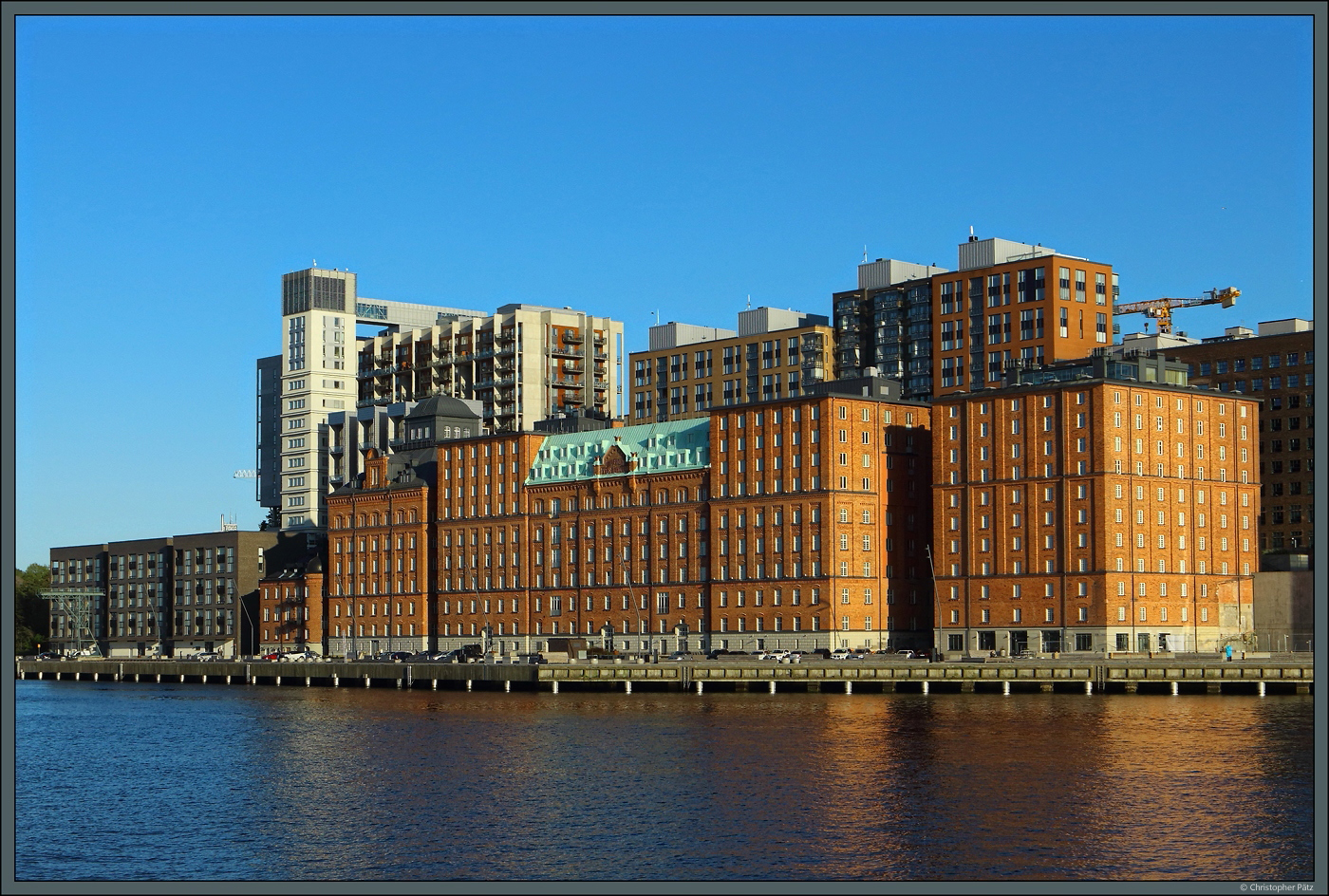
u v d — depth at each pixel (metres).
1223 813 95.44
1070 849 86.44
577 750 132.75
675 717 160.62
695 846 89.38
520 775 118.06
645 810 101.25
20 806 110.06
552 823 97.62
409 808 105.06
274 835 96.38
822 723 147.25
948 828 92.50
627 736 142.50
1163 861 83.38
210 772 127.19
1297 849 85.75
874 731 139.38
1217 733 131.75
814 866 83.56
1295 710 150.75
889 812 97.56
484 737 146.00
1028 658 195.50
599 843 90.94
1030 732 135.00
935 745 127.62
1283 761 115.00
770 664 194.50
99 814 106.06
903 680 186.00
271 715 182.75
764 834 91.88
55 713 195.62
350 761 130.50
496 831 95.31
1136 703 160.25
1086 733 133.25
